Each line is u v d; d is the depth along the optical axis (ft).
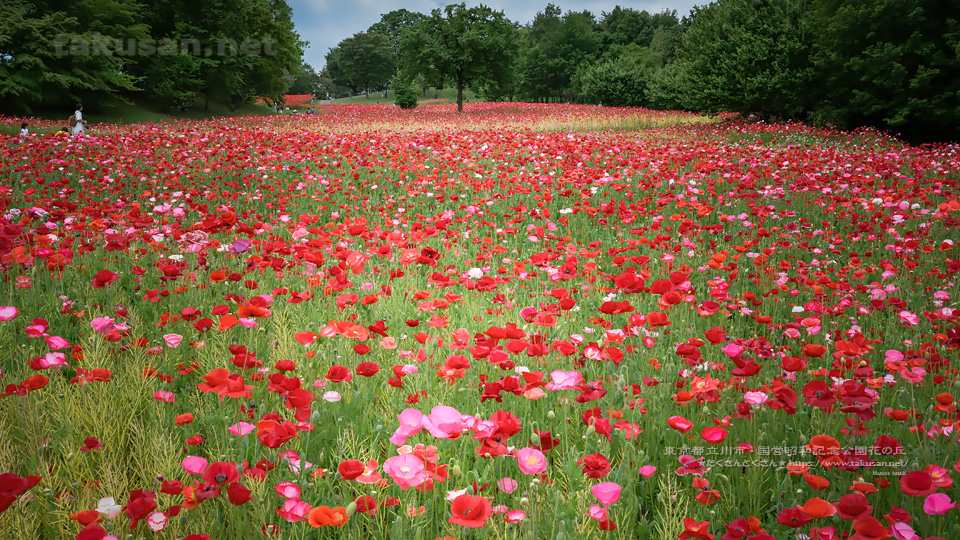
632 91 207.92
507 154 44.83
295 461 6.47
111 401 8.09
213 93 154.61
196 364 9.18
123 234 16.46
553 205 27.17
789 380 9.30
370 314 12.21
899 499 6.55
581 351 9.59
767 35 92.38
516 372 8.83
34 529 5.75
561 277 13.83
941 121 68.54
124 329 9.63
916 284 15.62
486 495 6.44
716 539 6.07
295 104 238.27
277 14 168.66
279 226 22.04
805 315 12.95
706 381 7.98
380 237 19.30
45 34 103.09
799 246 19.54
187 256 15.62
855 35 73.87
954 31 65.41
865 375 8.47
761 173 35.17
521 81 296.51
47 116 108.88
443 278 12.72
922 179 33.06
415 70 160.45
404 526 5.99
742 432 7.78
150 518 5.48
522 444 7.55
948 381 9.40
